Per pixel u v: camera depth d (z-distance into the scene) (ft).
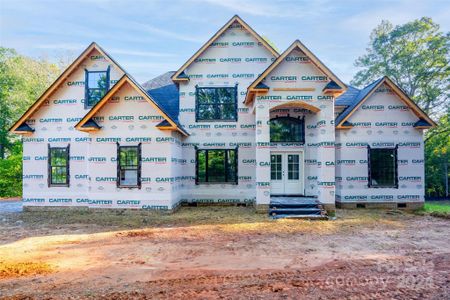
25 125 51.60
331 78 43.55
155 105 45.73
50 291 17.80
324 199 43.70
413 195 50.57
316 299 16.67
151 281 19.39
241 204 53.31
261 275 20.43
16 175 90.22
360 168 50.98
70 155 51.21
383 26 111.55
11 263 23.11
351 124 50.88
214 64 54.60
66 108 51.78
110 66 51.83
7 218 43.37
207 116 54.44
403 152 51.03
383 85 51.42
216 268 21.89
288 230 34.55
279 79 44.39
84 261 23.66
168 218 41.96
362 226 36.78
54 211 49.65
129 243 29.17
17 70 113.50
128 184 47.16
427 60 98.07
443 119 99.19
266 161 44.45
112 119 47.29
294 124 53.93
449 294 17.35
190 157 53.93
